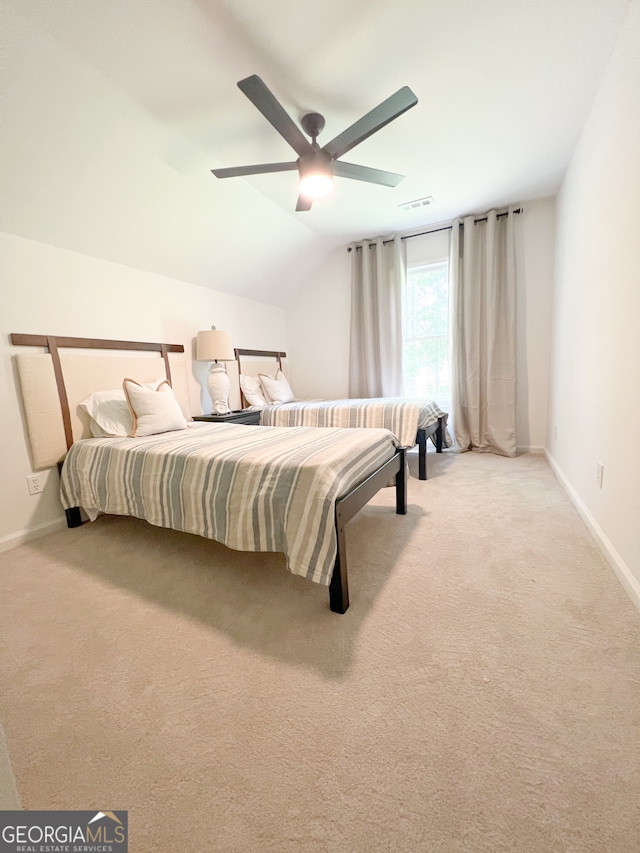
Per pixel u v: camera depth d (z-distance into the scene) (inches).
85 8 54.4
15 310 85.1
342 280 176.2
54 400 91.6
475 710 37.4
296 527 53.1
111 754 34.9
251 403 153.4
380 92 74.2
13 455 84.8
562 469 108.3
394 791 30.5
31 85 64.3
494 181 115.5
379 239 157.6
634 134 58.0
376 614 53.1
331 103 76.4
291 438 78.2
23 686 43.3
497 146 96.3
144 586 64.1
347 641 47.9
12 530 84.3
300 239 151.5
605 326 70.9
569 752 32.8
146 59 63.9
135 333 113.8
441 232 152.0
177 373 128.1
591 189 82.2
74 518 93.4
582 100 79.4
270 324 179.6
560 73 71.8
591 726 35.1
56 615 56.6
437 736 34.9
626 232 60.9
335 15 57.6
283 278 168.7
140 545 81.3
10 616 56.6
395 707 38.2
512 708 37.4
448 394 160.7
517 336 144.2
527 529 78.9
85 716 39.1
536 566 64.0
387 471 77.2
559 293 119.4
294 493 54.2
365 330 165.6
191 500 65.3
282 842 27.5
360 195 120.6
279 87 71.6
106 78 67.9
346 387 182.7
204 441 79.7
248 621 53.1
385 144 94.3
